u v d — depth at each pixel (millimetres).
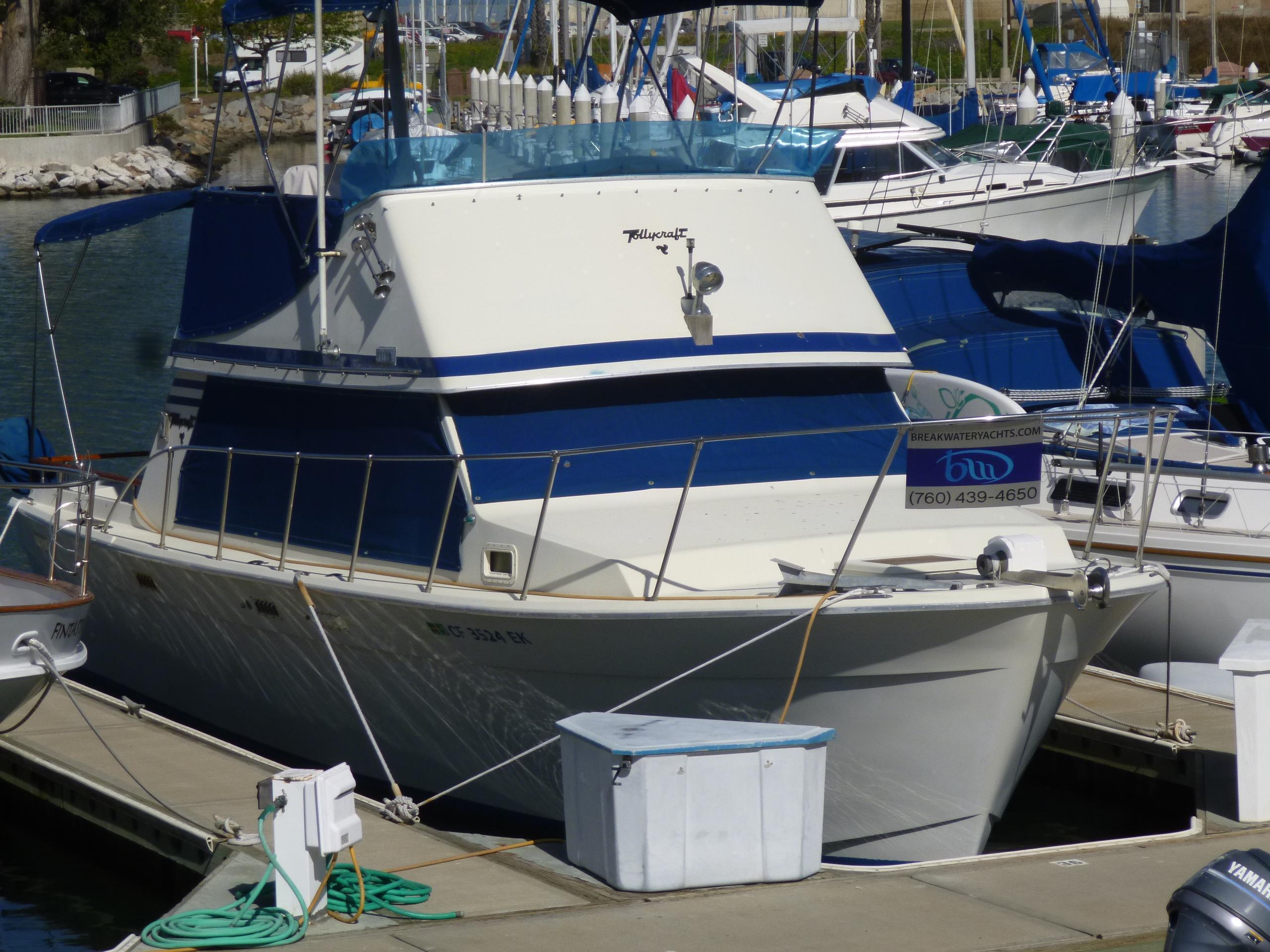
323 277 14289
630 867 10656
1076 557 13211
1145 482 12969
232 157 84375
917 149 37875
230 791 13266
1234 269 18531
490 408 13547
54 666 14258
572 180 14234
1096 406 20500
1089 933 9867
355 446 14148
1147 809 15328
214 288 16047
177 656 16500
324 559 14203
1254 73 77875
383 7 15305
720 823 10812
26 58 81750
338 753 15289
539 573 12539
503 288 13711
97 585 16812
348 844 10094
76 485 15414
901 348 15094
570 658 12273
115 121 80562
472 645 12672
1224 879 7926
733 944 9609
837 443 14383
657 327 13930
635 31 18016
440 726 13797
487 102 25406
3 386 31500
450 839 12055
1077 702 16594
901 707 11820
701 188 14617
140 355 34000
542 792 13398
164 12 93875
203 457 15797
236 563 14414
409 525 13578
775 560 12219
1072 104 51000
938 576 11820
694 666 11898
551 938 9703
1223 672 16969
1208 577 17641
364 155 14125
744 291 14438
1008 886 10891
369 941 9648
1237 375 18812
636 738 10859
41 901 13008
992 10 98188
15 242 52438
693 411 14109
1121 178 37406
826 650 11555
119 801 13062
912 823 12430
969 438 11750
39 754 14328
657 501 13414
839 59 67750
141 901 12945
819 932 9852
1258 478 17812
